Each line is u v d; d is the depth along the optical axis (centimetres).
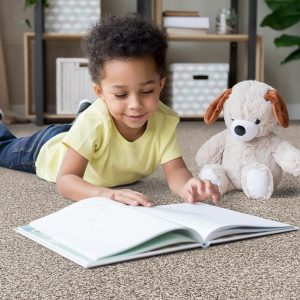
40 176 182
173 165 158
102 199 124
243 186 154
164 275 97
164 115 159
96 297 89
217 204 147
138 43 130
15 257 106
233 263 103
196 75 366
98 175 160
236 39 365
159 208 124
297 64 414
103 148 153
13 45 390
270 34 411
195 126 346
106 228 110
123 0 393
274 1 383
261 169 153
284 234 119
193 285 93
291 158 153
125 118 136
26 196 157
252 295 90
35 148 186
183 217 117
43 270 100
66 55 393
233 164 158
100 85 138
